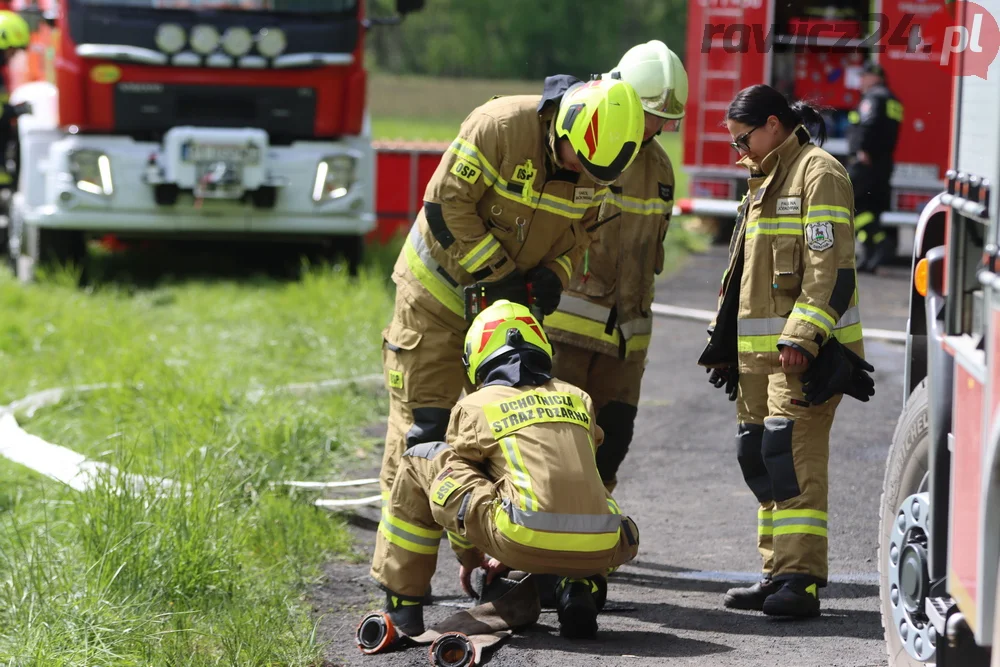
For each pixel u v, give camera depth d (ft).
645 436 80.53
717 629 47.57
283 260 143.54
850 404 88.58
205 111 123.44
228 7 122.52
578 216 48.11
